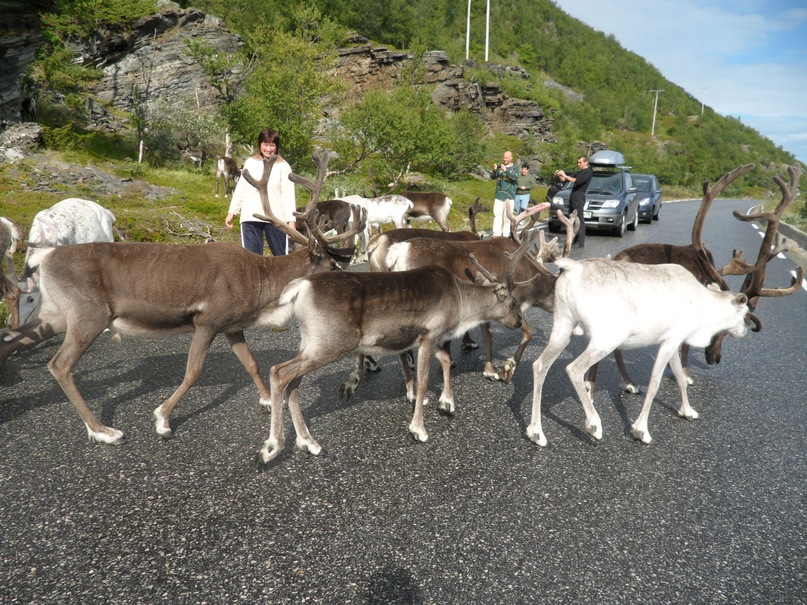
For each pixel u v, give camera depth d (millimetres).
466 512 3100
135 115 23297
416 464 3619
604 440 4051
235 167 17953
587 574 2637
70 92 27328
